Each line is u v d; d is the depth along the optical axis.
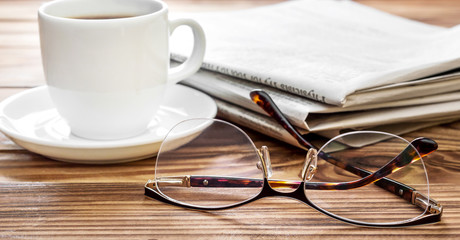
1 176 0.48
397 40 0.61
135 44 0.48
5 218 0.44
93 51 0.47
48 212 0.45
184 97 0.56
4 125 0.49
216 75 0.57
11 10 0.88
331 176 0.46
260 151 0.46
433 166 0.50
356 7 0.72
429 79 0.50
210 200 0.46
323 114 0.51
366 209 0.45
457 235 0.43
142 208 0.45
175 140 0.47
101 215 0.45
